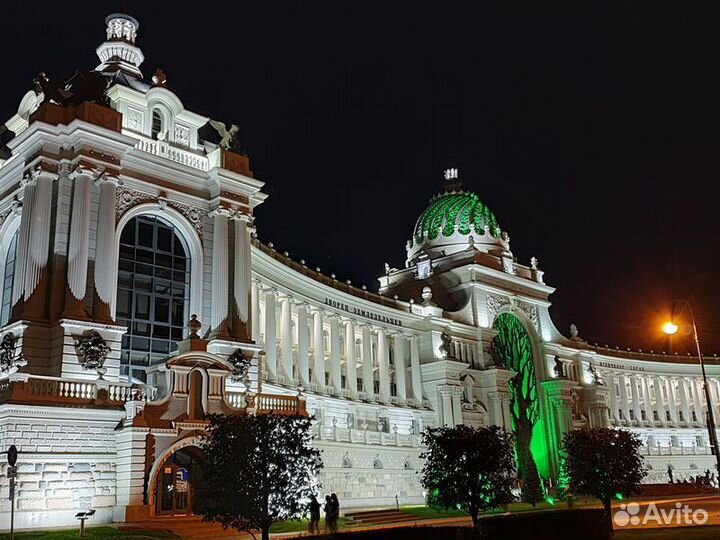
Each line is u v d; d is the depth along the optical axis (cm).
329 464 5278
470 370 7288
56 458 3319
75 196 3947
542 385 8288
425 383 6994
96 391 3556
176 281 4438
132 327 4162
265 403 4112
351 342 6431
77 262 3838
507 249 8588
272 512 2577
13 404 3253
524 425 7881
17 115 4612
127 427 3462
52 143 4041
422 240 8638
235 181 4675
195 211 4562
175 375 3697
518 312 8262
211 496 2581
